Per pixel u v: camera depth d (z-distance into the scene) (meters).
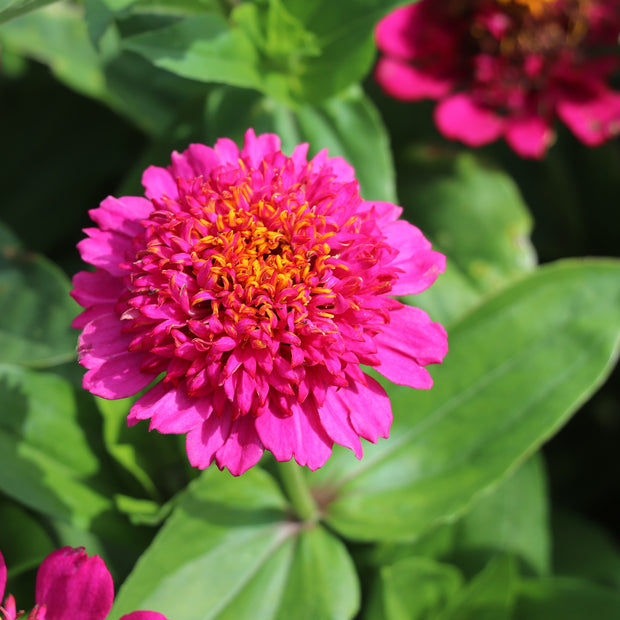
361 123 0.43
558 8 0.46
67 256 0.47
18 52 0.46
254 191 0.37
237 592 0.40
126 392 0.36
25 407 0.41
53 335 0.43
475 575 0.43
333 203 0.37
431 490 0.41
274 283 0.36
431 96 0.46
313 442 0.36
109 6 0.40
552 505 0.46
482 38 0.46
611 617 0.42
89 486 0.41
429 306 0.45
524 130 0.45
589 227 0.49
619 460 0.47
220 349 0.36
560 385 0.42
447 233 0.46
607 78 0.49
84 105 0.48
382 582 0.42
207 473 0.40
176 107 0.46
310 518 0.41
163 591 0.39
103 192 0.48
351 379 0.37
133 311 0.36
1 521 0.41
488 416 0.42
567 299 0.42
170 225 0.36
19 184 0.48
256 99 0.43
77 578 0.37
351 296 0.36
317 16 0.41
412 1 0.41
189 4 0.42
